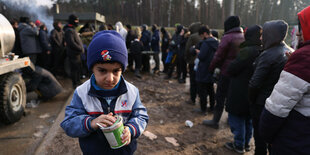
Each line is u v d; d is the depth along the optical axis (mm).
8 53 3297
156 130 3092
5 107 3006
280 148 1222
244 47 2389
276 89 1156
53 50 6395
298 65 1049
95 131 1119
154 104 4324
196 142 2867
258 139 2113
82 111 1104
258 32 2305
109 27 7016
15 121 3279
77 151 2291
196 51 3953
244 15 26094
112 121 981
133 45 6664
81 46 5117
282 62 1755
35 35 5875
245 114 2479
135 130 1099
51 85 4453
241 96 2416
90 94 1074
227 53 2947
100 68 1018
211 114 3959
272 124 1203
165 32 7965
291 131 1145
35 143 2762
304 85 1029
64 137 2570
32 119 3545
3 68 2795
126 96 1161
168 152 2512
